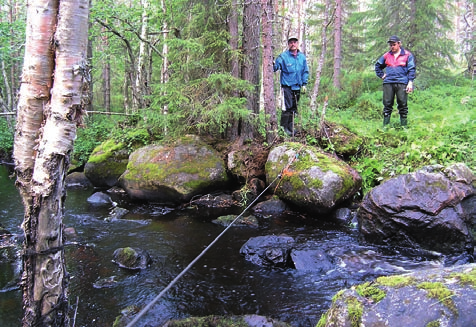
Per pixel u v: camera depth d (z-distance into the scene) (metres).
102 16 8.78
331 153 7.27
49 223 2.20
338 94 13.09
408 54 7.81
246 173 7.48
